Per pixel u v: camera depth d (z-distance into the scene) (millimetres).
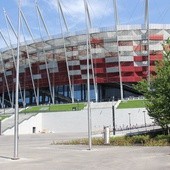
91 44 100625
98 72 101188
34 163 18625
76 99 107125
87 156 22297
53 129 81125
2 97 121938
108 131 34812
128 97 102750
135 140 35188
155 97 35938
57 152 26156
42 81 108938
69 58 103250
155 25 97438
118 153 23984
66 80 104812
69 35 102312
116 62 99875
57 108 91125
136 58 99062
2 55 117188
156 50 97062
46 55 106750
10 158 21625
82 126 79312
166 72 34562
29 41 108500
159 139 33969
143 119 75000
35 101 114875
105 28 99375
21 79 113000
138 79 99125
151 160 18984
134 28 98312
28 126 79000
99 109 78375
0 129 69250
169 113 34938
